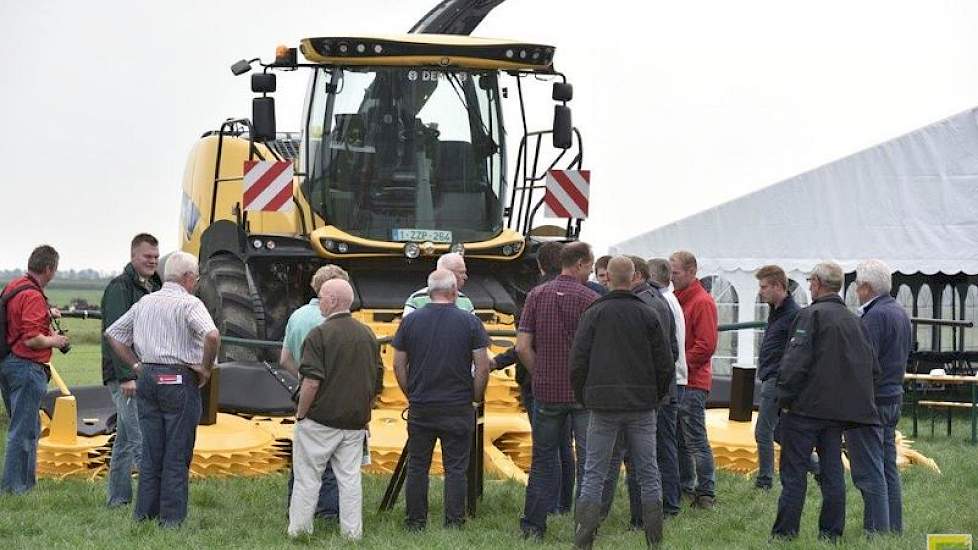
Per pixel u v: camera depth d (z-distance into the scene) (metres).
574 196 29.06
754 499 23.12
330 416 18.62
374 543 18.56
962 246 39.41
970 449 31.14
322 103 28.09
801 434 19.08
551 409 19.31
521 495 22.38
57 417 23.95
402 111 28.16
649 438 18.55
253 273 28.30
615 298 18.39
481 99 28.50
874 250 40.62
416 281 28.45
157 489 19.48
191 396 19.31
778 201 42.22
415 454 19.56
